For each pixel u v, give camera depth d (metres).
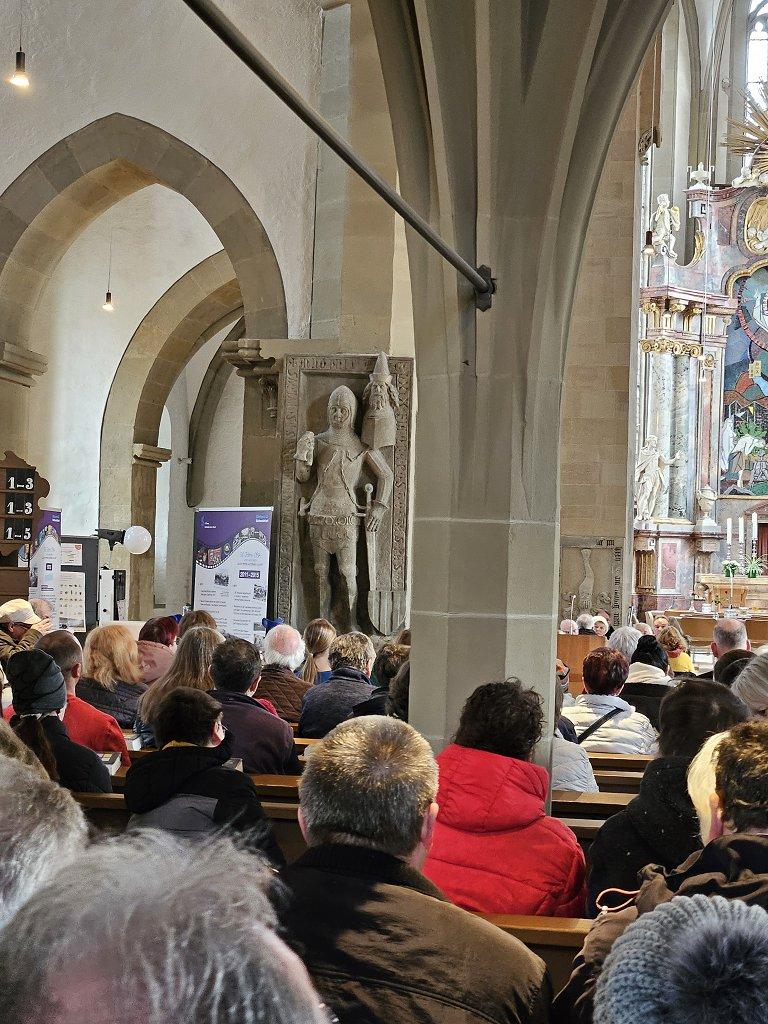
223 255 15.35
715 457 31.59
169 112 12.25
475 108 5.08
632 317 14.50
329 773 2.07
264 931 0.72
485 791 2.98
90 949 0.68
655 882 1.93
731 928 1.08
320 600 10.88
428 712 5.45
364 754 2.08
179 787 3.31
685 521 30.86
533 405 5.32
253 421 12.04
